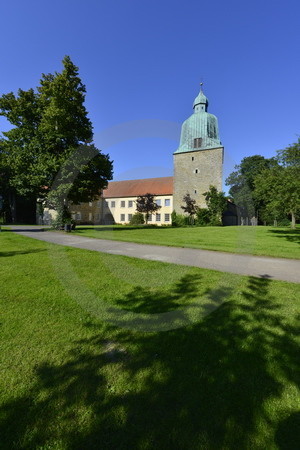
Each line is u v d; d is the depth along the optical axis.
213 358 2.20
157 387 1.83
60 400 1.71
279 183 12.24
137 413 1.60
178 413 1.59
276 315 3.07
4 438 1.44
